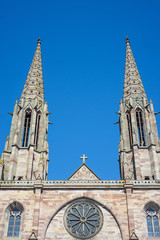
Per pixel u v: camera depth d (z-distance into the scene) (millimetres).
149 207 74625
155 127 89500
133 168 83438
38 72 104750
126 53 111875
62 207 74562
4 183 77250
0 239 70500
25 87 100375
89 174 84375
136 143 85188
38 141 88812
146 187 75938
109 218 73000
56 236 71000
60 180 77938
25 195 75438
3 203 74375
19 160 83750
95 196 75438
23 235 70250
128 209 72875
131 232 69875
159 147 85375
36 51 112188
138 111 93875
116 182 78062
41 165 81625
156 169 80500
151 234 71375
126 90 99250
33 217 72062
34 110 93000
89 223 73000
